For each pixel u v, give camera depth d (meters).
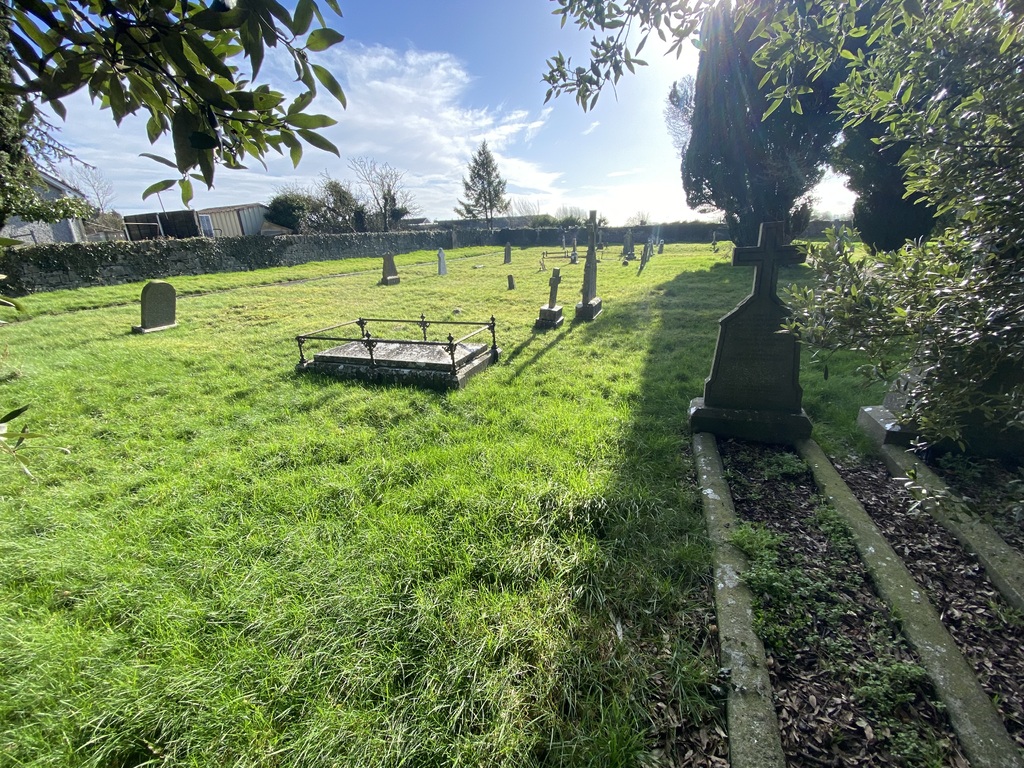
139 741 1.72
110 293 13.49
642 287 13.29
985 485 3.20
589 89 2.21
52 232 19.67
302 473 3.61
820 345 2.07
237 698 1.85
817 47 1.93
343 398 5.25
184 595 2.41
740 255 3.98
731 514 3.00
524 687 1.91
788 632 2.15
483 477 3.45
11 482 3.54
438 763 1.65
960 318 1.68
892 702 1.81
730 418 4.13
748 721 1.74
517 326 8.91
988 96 1.80
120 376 6.09
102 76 0.95
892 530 2.89
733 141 15.62
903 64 2.09
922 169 2.45
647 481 3.42
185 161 0.99
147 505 3.22
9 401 5.20
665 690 1.92
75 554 2.71
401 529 2.87
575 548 2.69
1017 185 1.76
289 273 19.30
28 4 0.84
